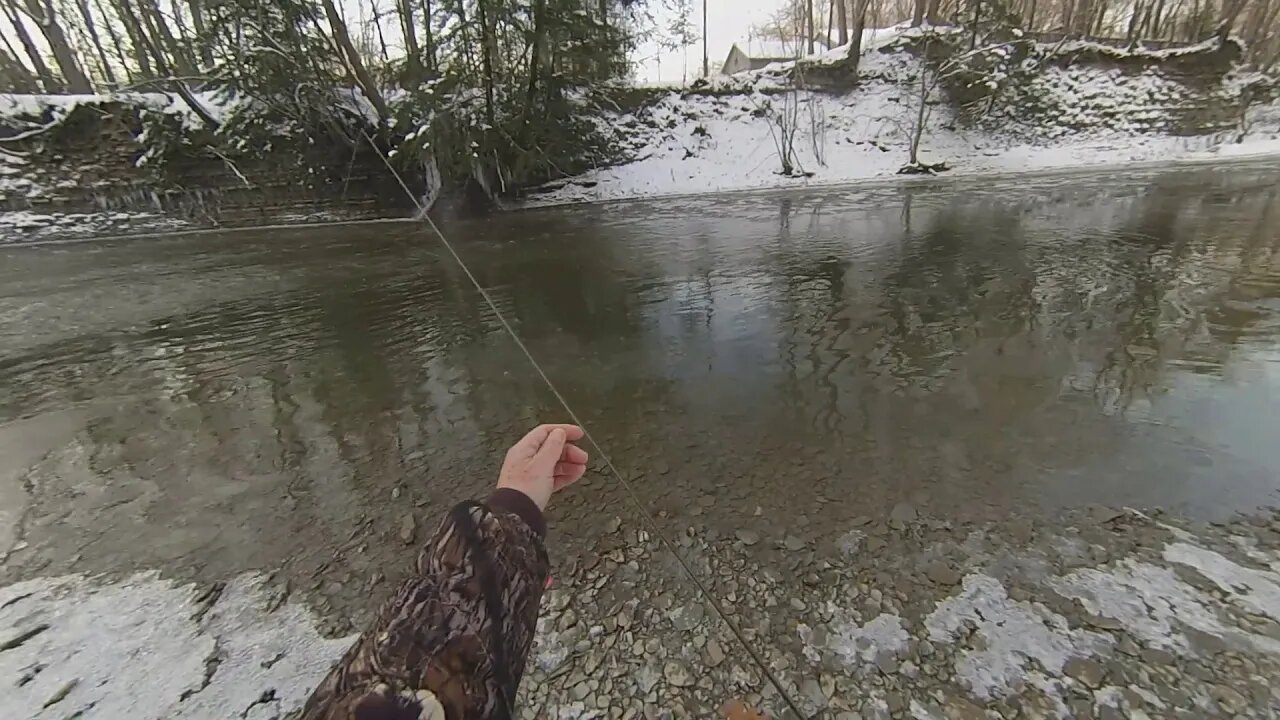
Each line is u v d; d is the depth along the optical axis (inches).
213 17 426.6
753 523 101.4
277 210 463.5
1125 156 659.4
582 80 553.0
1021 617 79.9
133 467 128.4
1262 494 100.8
